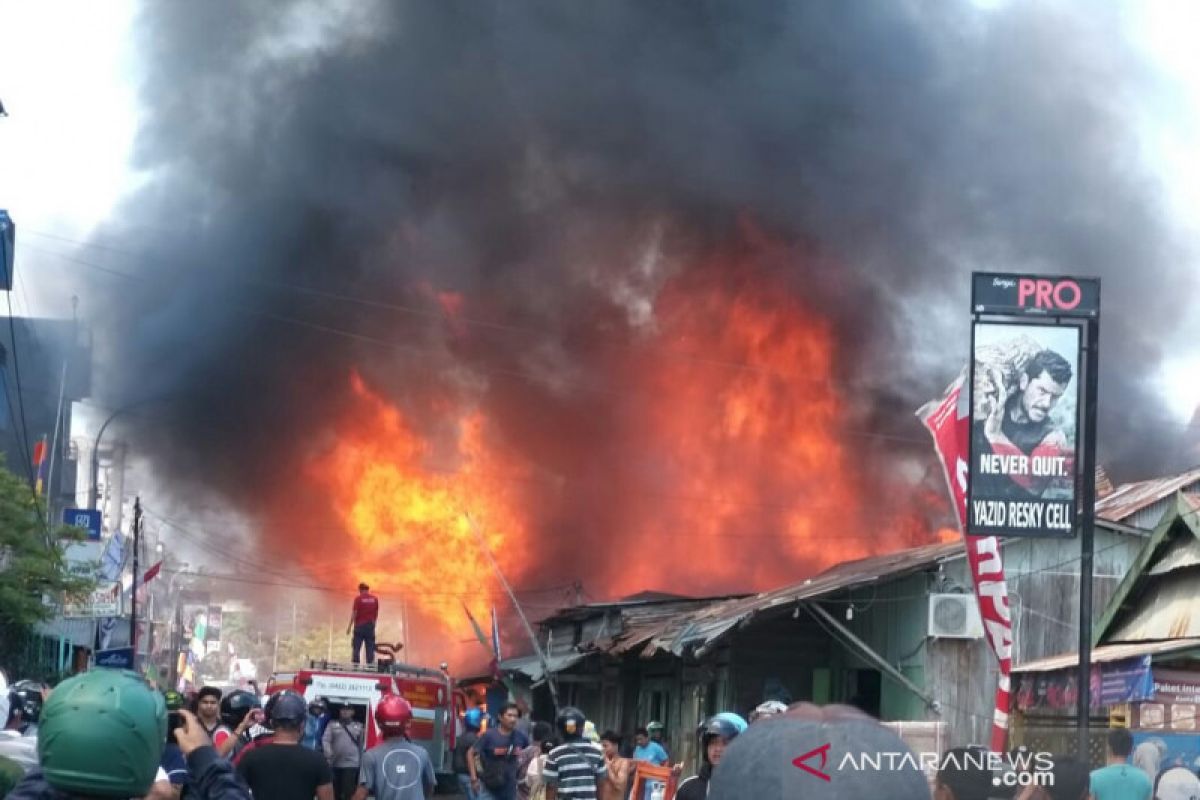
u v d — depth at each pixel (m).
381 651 27.09
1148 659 14.96
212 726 9.92
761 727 3.60
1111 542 22.06
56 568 29.58
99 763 4.07
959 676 22.39
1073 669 16.14
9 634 29.66
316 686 24.30
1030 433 12.96
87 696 4.13
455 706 28.91
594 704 37.88
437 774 26.41
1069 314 13.07
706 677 28.47
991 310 13.09
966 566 22.58
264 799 9.30
